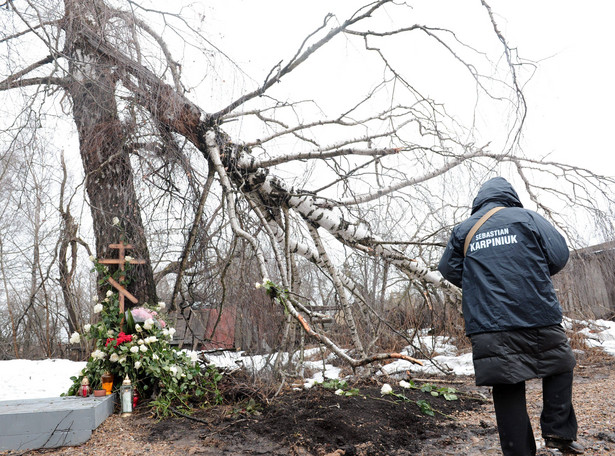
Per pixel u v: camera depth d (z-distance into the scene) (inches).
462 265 119.3
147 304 223.1
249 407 176.4
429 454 133.5
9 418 147.5
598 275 360.2
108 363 200.8
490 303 106.9
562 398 109.6
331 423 152.3
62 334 522.9
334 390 196.5
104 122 219.8
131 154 226.1
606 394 196.1
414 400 186.1
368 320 303.3
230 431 154.6
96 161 232.7
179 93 230.1
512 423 105.3
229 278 245.8
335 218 270.8
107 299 220.2
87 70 211.9
